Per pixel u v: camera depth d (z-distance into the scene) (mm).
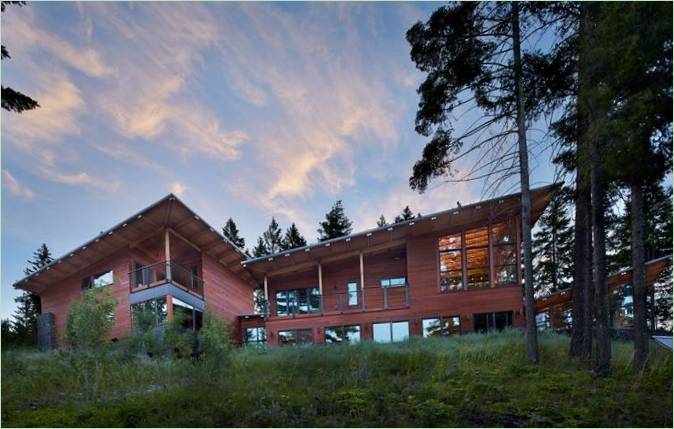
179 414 6578
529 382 8328
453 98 11805
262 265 21156
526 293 10977
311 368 9938
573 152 10727
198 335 9555
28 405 7477
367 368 9688
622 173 7645
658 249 20188
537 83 10867
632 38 6523
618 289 21469
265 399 7176
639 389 7707
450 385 7898
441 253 19000
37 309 36000
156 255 23344
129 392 8047
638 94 6574
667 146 7273
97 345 8758
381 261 21078
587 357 10742
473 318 18062
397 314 19094
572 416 6039
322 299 20688
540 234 27234
